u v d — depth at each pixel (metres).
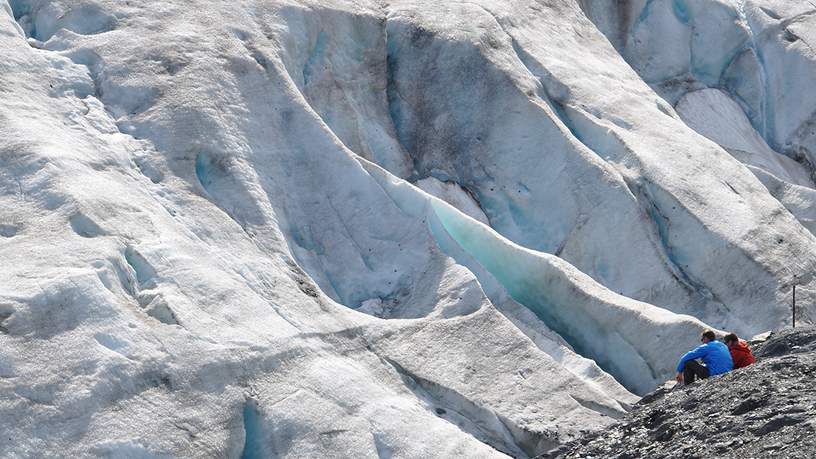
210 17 70.94
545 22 89.38
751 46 112.06
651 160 79.56
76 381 47.16
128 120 63.06
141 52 66.56
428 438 51.84
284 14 74.44
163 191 59.97
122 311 50.69
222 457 48.34
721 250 76.31
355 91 76.94
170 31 68.56
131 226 55.50
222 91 66.25
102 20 68.50
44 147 56.72
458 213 67.38
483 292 61.38
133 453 46.34
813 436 45.09
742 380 53.53
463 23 82.12
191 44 68.06
